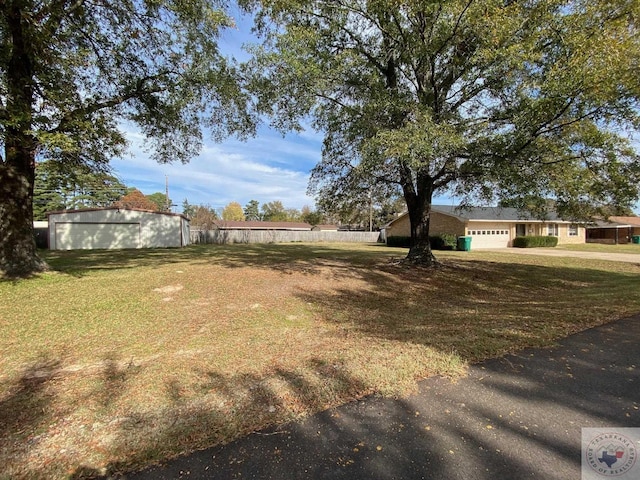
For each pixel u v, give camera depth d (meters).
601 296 7.30
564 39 6.60
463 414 2.54
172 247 21.67
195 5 7.70
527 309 6.18
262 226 48.41
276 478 1.89
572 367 3.40
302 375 3.19
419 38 8.15
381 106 7.70
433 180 10.78
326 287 8.21
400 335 4.54
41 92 7.01
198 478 1.90
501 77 7.48
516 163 7.73
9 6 6.02
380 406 2.65
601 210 9.11
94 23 7.93
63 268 9.74
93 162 9.47
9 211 7.97
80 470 1.98
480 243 24.00
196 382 3.11
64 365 3.62
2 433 2.33
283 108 9.19
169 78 9.27
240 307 6.21
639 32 6.22
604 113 6.73
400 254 16.27
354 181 10.98
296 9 8.07
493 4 6.61
